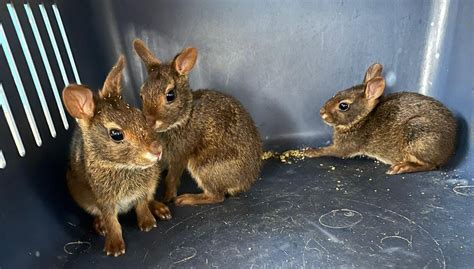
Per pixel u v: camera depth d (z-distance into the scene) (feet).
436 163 1.63
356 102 1.73
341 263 1.23
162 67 1.46
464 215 1.39
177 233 1.38
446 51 1.77
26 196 1.23
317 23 1.81
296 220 1.41
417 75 1.86
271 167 1.74
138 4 1.76
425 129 1.62
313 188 1.59
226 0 1.78
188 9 1.78
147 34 1.79
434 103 1.66
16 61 1.28
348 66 1.86
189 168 1.55
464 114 1.66
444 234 1.32
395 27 1.82
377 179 1.62
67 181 1.39
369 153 1.77
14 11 1.31
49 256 1.24
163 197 1.58
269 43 1.82
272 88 1.87
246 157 1.53
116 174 1.27
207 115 1.51
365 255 1.25
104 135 1.19
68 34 1.55
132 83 1.81
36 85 1.35
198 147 1.52
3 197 1.15
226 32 1.81
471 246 1.27
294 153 1.83
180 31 1.80
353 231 1.35
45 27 1.44
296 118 1.89
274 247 1.30
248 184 1.57
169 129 1.49
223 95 1.57
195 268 1.24
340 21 1.81
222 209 1.49
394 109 1.71
